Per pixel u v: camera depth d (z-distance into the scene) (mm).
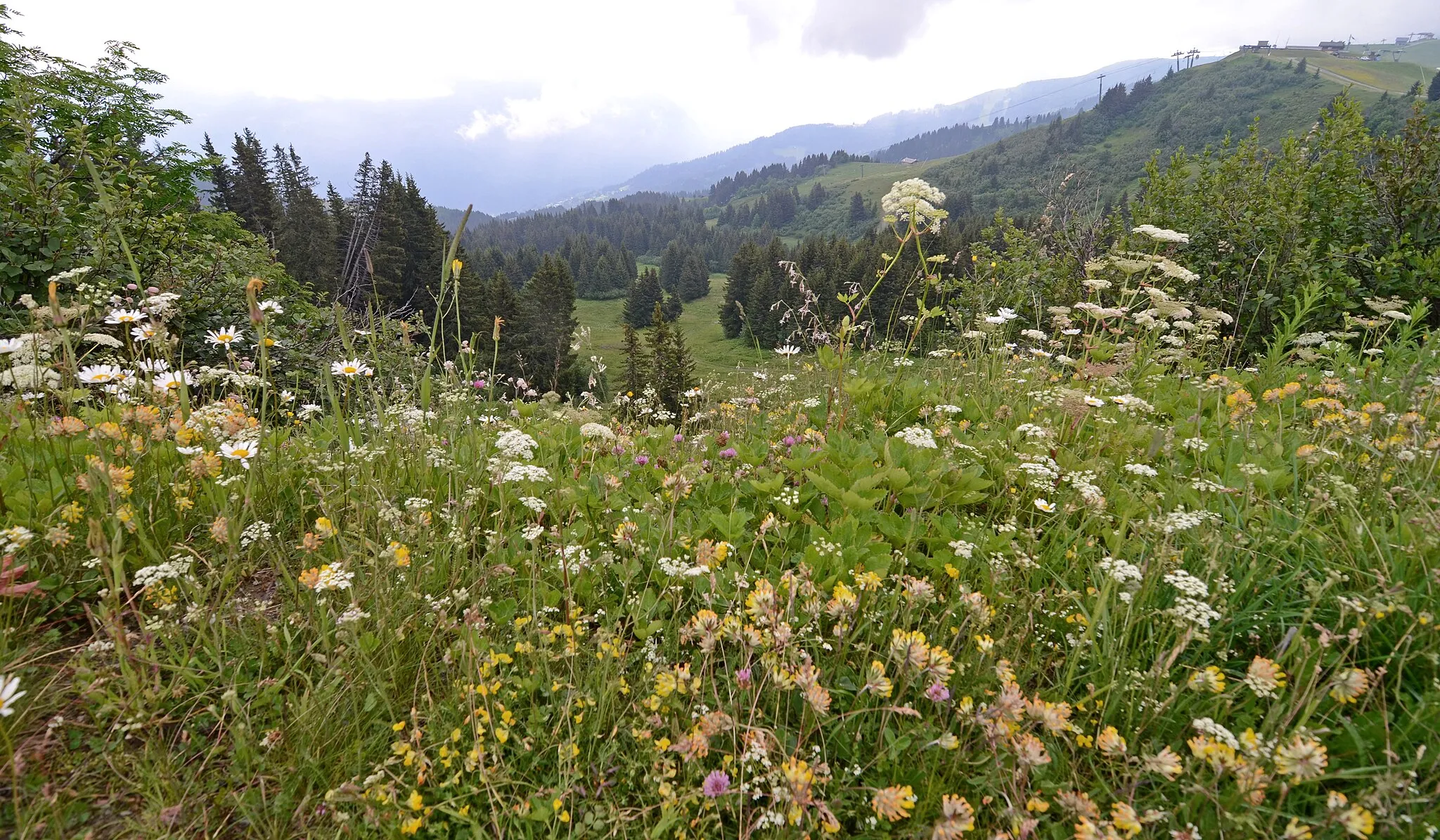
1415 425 3164
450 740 1837
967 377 5285
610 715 2061
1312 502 2799
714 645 2324
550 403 4855
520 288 154875
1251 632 2234
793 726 2061
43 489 2660
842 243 122875
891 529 2828
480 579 2447
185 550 2562
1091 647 2215
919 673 1950
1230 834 1596
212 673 2055
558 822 1791
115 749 1849
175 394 3096
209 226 18031
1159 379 5164
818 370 5148
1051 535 2885
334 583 2080
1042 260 12438
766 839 1707
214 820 1776
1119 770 1842
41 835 1666
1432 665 1944
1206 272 8812
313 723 1904
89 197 9398
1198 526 2664
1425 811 1554
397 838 1695
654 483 3602
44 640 2223
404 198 72500
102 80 20172
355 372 3680
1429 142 8258
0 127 11797
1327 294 7348
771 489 3189
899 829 1742
